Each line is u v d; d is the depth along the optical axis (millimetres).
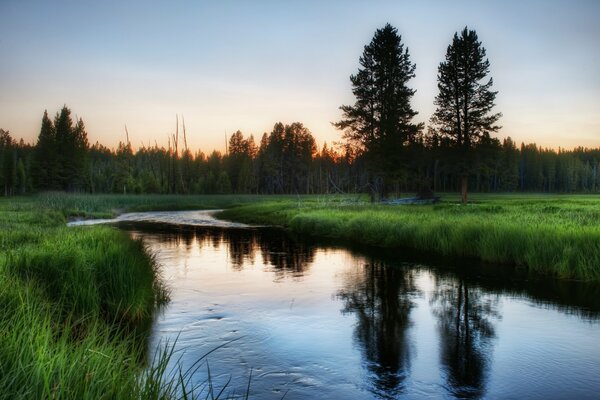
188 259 16438
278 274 13438
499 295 10570
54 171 88000
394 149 44000
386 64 46094
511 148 141375
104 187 101375
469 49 46000
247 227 30984
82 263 8688
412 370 6262
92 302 7793
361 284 11898
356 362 6531
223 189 116188
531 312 9188
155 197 67375
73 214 37812
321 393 5488
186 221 36875
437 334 7848
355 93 47031
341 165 111625
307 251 18391
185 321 8461
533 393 5562
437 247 17234
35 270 8289
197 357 6613
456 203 39062
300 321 8578
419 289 11258
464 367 6359
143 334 7641
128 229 29047
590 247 12594
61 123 89938
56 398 2928
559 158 166375
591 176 162375
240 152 136000
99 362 3766
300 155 122125
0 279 6305
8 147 151000
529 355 6848
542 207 29172
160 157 114688
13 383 3025
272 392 5488
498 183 138250
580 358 6703
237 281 12375
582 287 11273
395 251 17875
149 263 11477
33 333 3916
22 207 35281
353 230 22641
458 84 46469
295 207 41969
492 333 7883
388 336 7723
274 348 7070
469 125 46000
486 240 15500
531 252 13578
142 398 3373
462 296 10508
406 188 77938
